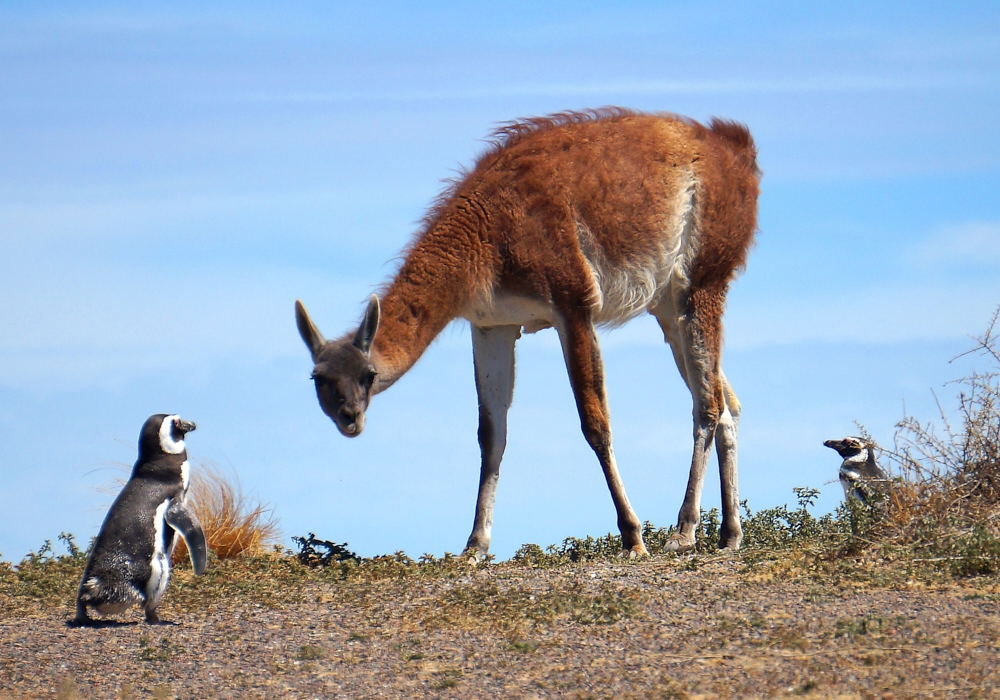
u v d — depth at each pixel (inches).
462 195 1512.1
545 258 1480.1
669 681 906.7
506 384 1582.2
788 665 932.0
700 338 1604.3
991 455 1403.8
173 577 1397.6
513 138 1573.6
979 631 994.1
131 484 1170.6
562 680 927.7
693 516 1549.0
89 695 917.8
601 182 1519.4
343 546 1584.6
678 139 1605.6
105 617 1186.0
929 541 1298.0
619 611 1116.5
